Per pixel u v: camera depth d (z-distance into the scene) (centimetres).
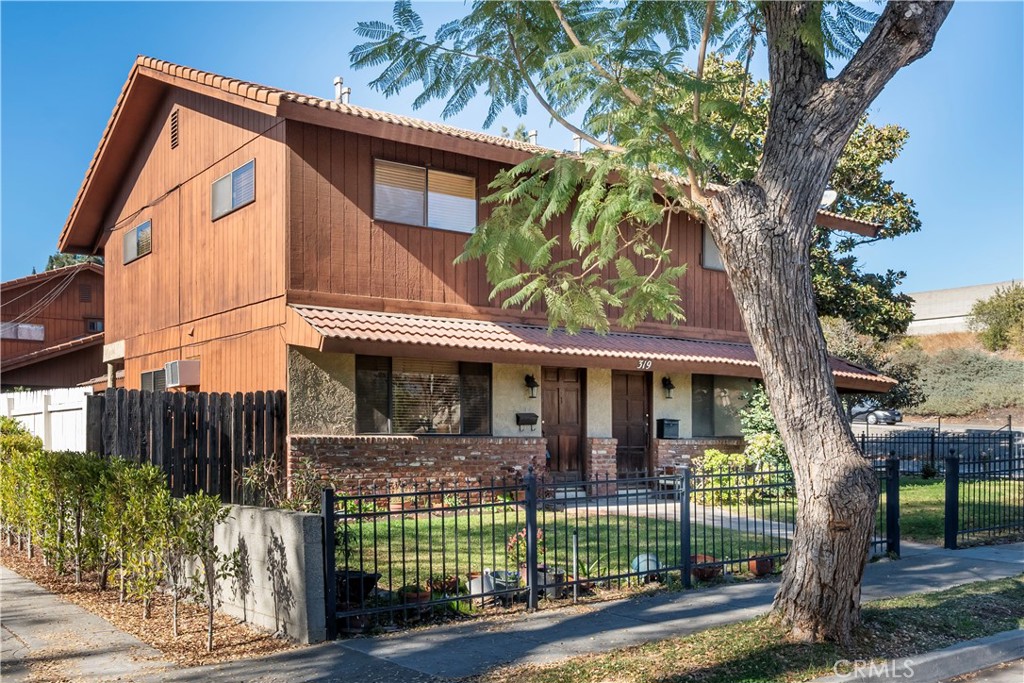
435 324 1555
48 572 1066
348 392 1496
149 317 1978
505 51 966
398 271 1576
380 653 693
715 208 763
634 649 698
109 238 2239
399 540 1177
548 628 771
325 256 1493
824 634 715
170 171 1891
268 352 1492
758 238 731
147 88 1902
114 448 1208
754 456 1764
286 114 1398
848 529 713
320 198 1494
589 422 1825
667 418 1966
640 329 1911
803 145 734
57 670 658
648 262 1934
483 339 1550
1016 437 2506
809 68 745
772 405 751
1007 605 870
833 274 2633
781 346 732
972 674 708
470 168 1686
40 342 3434
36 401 1471
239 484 1336
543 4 932
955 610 834
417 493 816
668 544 1180
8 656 698
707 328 2044
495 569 958
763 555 1050
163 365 1894
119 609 866
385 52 905
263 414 1388
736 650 684
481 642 725
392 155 1581
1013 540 1305
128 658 690
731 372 1889
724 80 1021
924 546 1248
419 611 803
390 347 1417
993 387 4500
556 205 944
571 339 1709
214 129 1708
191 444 1285
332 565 743
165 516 754
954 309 5697
